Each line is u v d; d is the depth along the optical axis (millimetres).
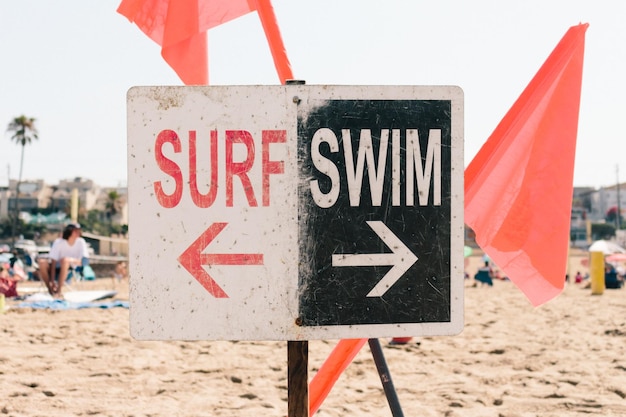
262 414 4836
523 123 2668
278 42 2639
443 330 1906
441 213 1914
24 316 9336
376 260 1901
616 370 6121
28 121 82000
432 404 5082
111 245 72438
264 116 1896
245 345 7395
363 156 1901
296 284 1893
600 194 126750
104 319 9086
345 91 1904
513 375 6020
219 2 3010
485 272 21141
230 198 1894
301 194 1896
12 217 94875
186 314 1891
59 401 5059
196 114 1896
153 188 1892
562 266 2643
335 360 2486
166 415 4754
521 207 2662
